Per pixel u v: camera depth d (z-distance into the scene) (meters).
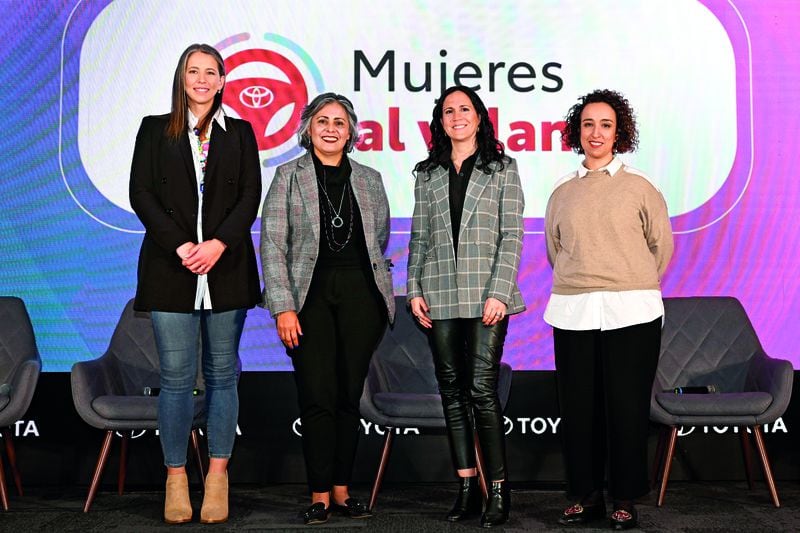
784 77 4.03
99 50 3.99
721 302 3.83
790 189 4.01
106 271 3.95
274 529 2.76
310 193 2.91
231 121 2.99
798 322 3.96
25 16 3.98
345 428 2.95
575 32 4.04
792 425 3.87
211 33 4.01
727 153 4.01
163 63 4.00
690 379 3.74
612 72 4.03
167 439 2.88
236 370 3.10
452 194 2.94
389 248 3.97
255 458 3.85
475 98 2.93
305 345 2.87
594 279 2.81
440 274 2.90
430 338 2.93
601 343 2.85
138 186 2.86
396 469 3.87
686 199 4.00
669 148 4.01
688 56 4.03
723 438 3.86
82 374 3.27
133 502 3.35
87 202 3.95
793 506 3.24
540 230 3.99
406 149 4.01
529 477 3.88
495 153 2.94
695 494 3.51
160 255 2.84
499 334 2.85
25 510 3.19
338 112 2.94
